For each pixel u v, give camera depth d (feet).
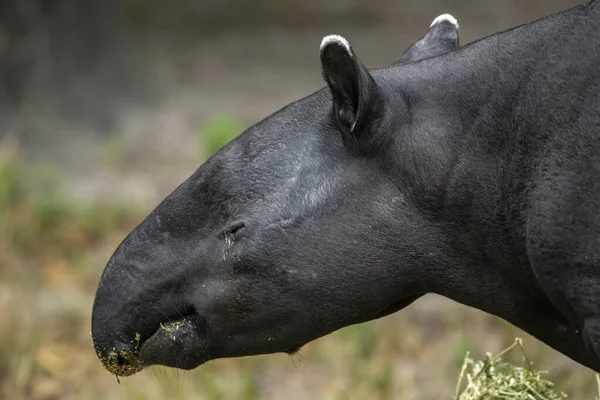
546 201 47.42
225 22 228.43
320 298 51.37
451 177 50.31
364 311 52.13
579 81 47.55
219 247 51.67
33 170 135.13
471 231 50.75
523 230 49.32
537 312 52.44
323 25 226.38
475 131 50.29
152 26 224.33
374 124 50.42
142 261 52.85
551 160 47.60
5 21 156.04
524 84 49.70
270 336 52.49
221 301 51.78
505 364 61.31
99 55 167.63
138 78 174.09
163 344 53.16
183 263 52.19
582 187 46.62
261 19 229.66
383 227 50.78
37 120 154.71
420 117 50.93
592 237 46.47
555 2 225.56
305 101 52.49
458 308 99.81
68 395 88.99
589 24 48.32
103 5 169.37
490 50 51.26
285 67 200.13
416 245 51.06
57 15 161.99
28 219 120.47
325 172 50.93
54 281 108.37
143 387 86.12
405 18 225.97
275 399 87.35
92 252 117.19
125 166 146.92
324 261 50.88
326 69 49.16
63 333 97.55
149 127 164.04
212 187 51.90
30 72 156.76
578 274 47.06
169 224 52.70
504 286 51.72
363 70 49.14
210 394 82.89
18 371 90.27
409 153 50.55
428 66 52.16
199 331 52.75
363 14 230.07
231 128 141.59
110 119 164.14
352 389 85.25
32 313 98.07
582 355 52.80
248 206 51.21
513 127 49.44
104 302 53.42
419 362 91.61
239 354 53.42
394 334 94.02
